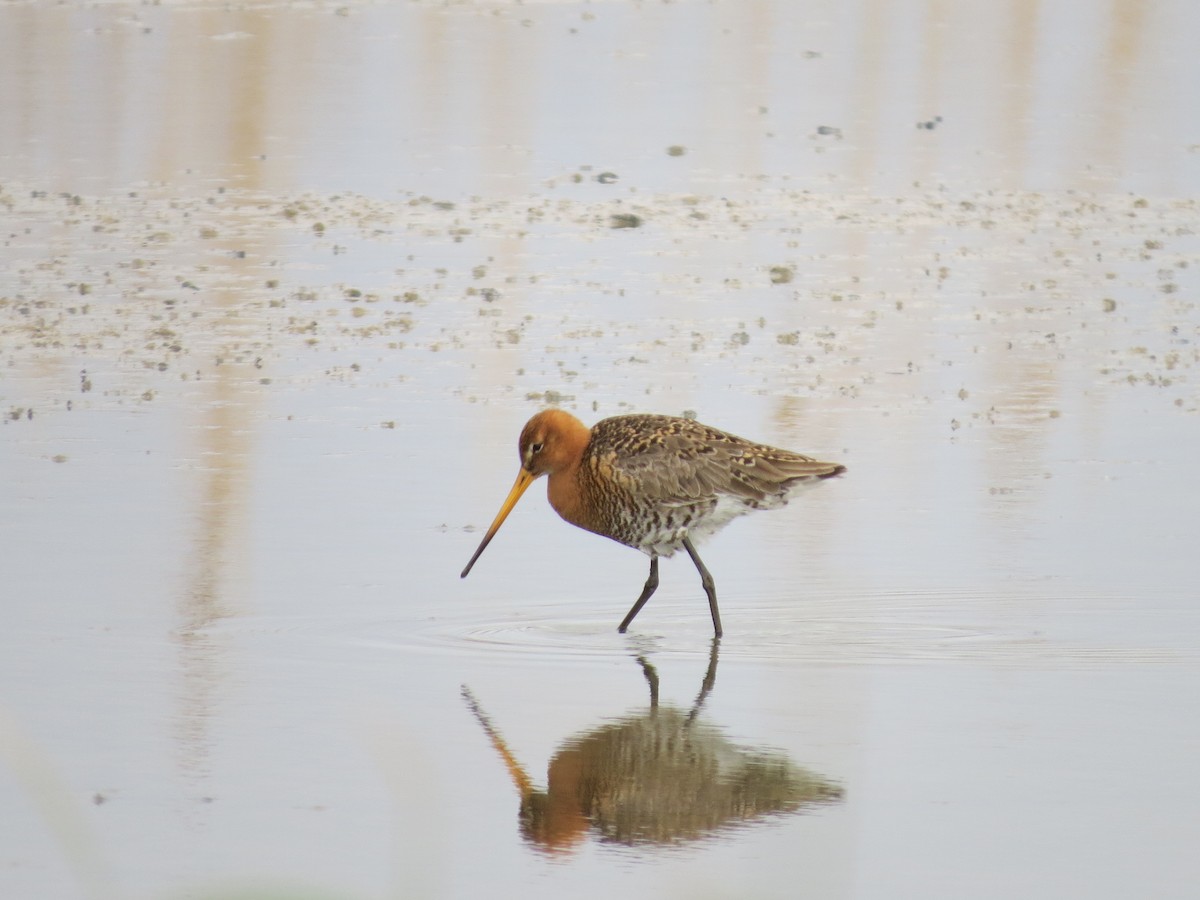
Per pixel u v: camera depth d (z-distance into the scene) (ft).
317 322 60.90
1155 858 27.66
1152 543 43.37
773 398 54.34
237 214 74.23
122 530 43.11
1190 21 114.32
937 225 75.46
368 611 38.88
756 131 90.07
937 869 27.30
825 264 69.41
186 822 28.55
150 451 48.96
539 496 47.14
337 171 81.20
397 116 90.12
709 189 80.07
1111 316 63.67
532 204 76.74
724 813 29.27
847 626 38.68
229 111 89.76
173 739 31.78
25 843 27.94
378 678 35.17
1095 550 42.93
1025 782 30.48
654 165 83.61
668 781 30.50
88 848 27.61
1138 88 99.91
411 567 41.68
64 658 35.50
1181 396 55.42
